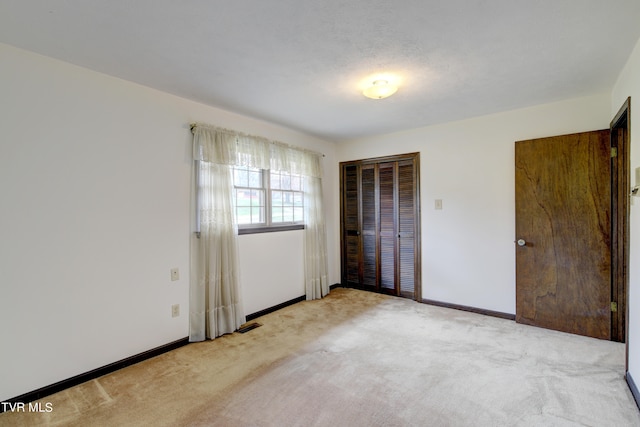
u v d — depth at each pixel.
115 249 2.43
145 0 1.53
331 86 2.63
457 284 3.74
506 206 3.40
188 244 2.90
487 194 3.51
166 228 2.74
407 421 1.78
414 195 4.05
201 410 1.90
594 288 2.87
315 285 4.27
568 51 2.11
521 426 1.73
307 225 4.21
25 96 2.01
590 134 2.87
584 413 1.82
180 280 2.84
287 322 3.37
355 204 4.65
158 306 2.68
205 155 2.94
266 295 3.67
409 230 4.12
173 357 2.61
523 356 2.53
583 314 2.92
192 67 2.28
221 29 1.80
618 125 2.63
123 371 2.38
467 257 3.66
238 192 3.45
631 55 2.14
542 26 1.81
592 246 2.88
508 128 3.36
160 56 2.11
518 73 2.44
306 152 4.20
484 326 3.19
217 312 3.03
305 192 4.22
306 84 2.59
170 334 2.76
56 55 2.08
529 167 3.17
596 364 2.38
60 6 1.57
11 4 1.55
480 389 2.07
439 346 2.73
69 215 2.20
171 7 1.59
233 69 2.31
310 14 1.67
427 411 1.86
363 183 4.54
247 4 1.58
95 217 2.32
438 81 2.57
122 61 2.18
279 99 2.93
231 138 3.20
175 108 2.81
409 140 4.07
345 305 3.95
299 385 2.15
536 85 2.68
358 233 4.63
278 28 1.80
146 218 2.61
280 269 3.86
